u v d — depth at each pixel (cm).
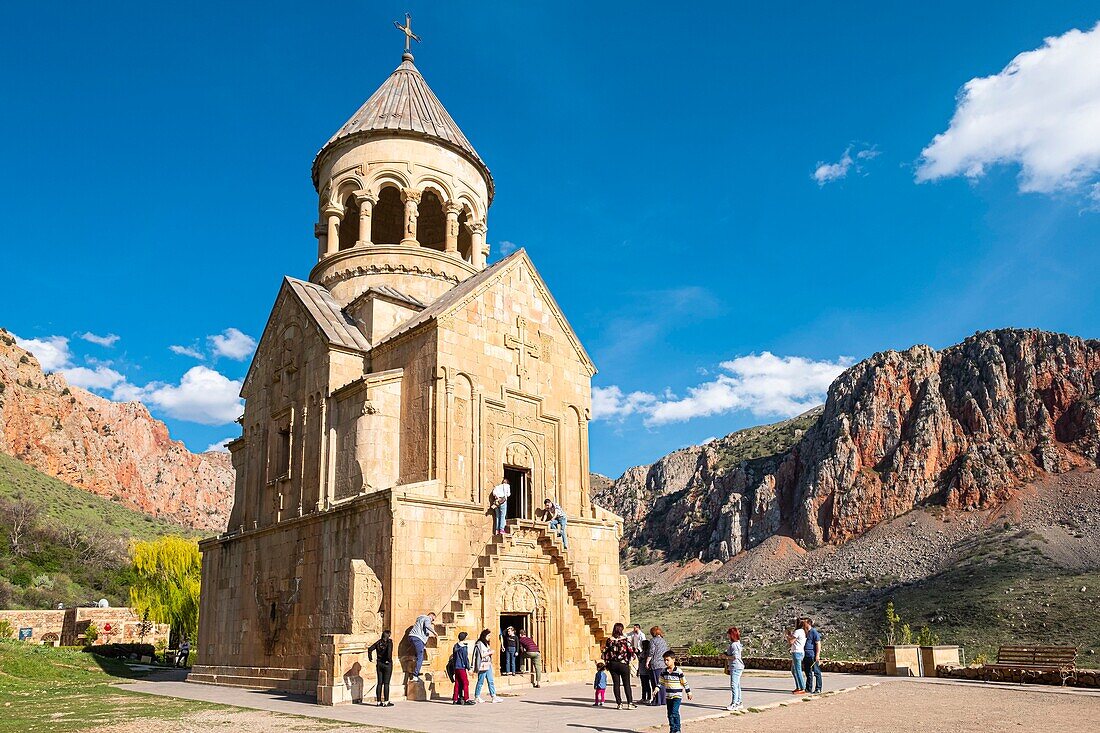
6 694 2627
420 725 1816
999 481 16075
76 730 1781
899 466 17475
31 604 9100
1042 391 17638
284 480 3228
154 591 6662
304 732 1725
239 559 3388
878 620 12188
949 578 13075
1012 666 2642
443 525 2719
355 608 2466
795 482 19388
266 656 3072
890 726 1755
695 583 18138
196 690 2888
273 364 3488
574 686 2738
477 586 2625
